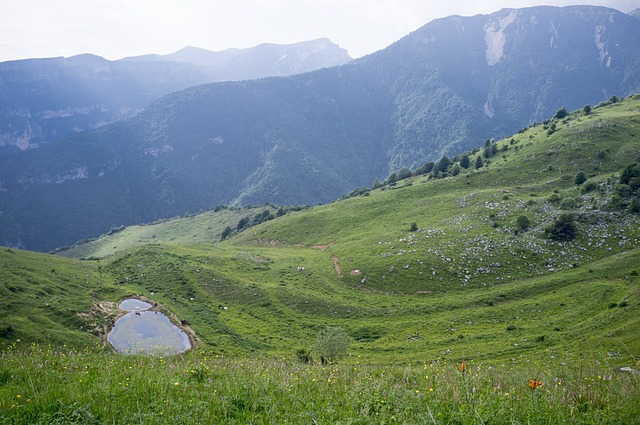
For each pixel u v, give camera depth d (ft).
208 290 391.45
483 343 245.24
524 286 340.59
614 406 35.14
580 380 43.29
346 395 41.29
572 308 280.72
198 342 263.08
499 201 503.61
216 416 36.09
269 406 38.88
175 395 41.83
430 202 575.38
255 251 552.82
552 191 508.12
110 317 286.46
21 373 49.21
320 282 412.36
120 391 42.16
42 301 276.41
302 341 297.53
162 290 375.86
